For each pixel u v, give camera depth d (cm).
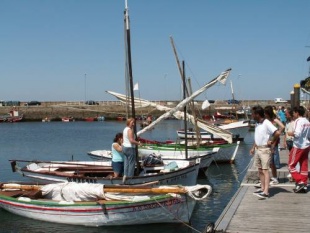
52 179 1530
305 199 998
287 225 805
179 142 2814
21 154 3528
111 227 1233
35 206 1295
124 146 1375
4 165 2808
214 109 8012
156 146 2416
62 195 1301
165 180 1466
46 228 1243
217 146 2552
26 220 1316
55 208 1265
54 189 1318
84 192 1255
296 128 1036
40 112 8862
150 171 1606
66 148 4006
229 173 2334
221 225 798
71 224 1260
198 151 2370
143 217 1212
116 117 8875
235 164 2680
